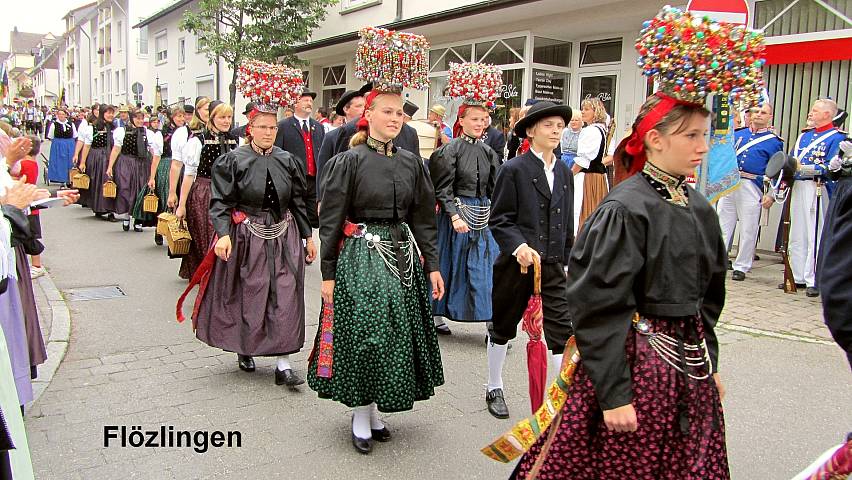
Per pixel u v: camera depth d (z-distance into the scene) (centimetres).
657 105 220
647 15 1010
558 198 395
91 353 525
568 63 1257
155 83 3231
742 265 762
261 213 460
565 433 226
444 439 386
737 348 530
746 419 406
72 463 351
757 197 748
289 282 459
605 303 211
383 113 360
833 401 432
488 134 813
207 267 466
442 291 389
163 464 352
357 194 359
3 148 351
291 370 470
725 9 508
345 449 372
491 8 1112
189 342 556
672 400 214
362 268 358
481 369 500
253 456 362
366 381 354
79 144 1190
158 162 965
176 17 2891
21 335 373
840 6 803
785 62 848
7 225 313
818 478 216
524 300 404
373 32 356
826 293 209
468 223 533
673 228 216
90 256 903
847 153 510
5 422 226
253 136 463
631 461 218
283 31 1689
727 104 230
